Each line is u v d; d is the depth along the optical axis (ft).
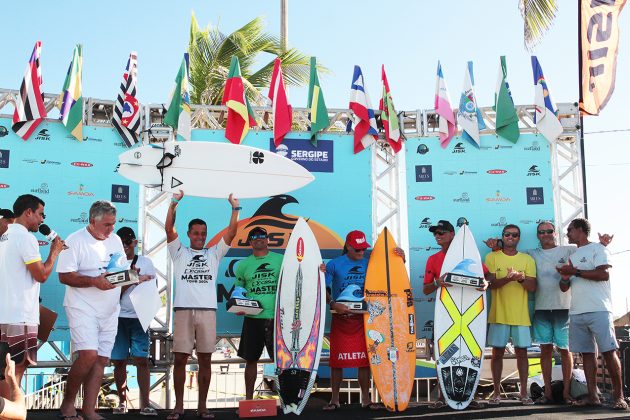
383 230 21.21
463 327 20.15
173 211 18.90
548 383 20.12
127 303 19.08
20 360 14.74
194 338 18.47
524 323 19.94
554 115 23.07
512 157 23.26
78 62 22.07
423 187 23.21
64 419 15.71
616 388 18.49
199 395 18.12
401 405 19.22
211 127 24.00
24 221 15.30
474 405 19.77
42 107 21.43
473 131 23.16
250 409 18.03
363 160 23.11
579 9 24.89
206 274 18.79
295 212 22.70
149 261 19.71
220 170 21.08
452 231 20.90
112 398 29.35
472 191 23.12
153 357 21.25
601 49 24.41
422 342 26.43
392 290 20.47
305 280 20.21
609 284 19.12
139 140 22.25
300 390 19.10
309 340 19.67
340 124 25.00
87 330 15.76
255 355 19.35
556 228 22.90
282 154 22.80
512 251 20.68
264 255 20.36
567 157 24.00
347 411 19.03
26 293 14.97
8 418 7.06
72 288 15.98
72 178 21.63
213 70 38.58
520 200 23.07
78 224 21.52
